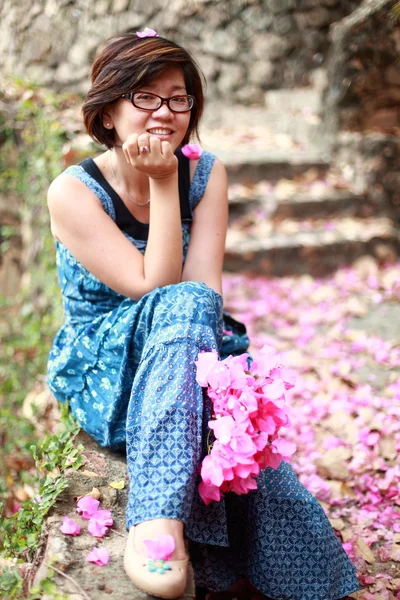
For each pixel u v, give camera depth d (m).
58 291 4.24
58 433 2.38
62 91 6.77
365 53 5.14
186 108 2.09
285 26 6.51
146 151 1.97
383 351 3.75
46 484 2.08
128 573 1.66
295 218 5.14
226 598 2.07
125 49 2.02
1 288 5.52
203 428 1.82
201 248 2.29
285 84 6.61
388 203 5.19
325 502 2.67
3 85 5.30
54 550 1.77
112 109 2.09
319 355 3.81
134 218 2.21
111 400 2.10
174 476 1.70
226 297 4.52
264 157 5.39
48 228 4.53
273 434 1.78
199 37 6.63
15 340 4.54
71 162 4.08
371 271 4.85
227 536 1.87
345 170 5.39
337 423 3.14
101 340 2.12
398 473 2.74
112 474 2.11
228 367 1.76
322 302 4.48
